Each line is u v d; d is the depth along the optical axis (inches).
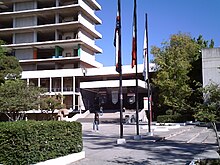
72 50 2751.0
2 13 2810.0
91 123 1674.5
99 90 2409.0
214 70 1603.1
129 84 2084.2
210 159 425.1
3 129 348.2
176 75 1574.8
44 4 2876.5
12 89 1093.8
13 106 1065.5
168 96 1536.7
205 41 2203.5
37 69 2775.6
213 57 1614.2
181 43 1759.4
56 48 2706.7
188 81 1601.9
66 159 422.6
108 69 2317.9
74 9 2650.1
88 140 777.6
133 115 1776.6
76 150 467.2
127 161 454.9
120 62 697.0
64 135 434.9
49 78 2450.8
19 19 2844.5
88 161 451.2
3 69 1808.6
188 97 1477.6
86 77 2438.5
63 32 2792.8
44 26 2694.4
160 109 1904.5
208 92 358.0
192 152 553.3
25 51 2797.7
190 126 1311.5
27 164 348.5
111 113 2116.1
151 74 1948.8
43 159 381.7
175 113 1596.9
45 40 2928.2
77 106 2340.1
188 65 1624.0
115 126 1401.3
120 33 700.0
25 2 2847.0
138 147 625.6
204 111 349.1
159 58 1678.2
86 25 2765.7
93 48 2878.9
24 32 2807.6
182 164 428.5
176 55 1651.1
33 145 359.3
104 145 663.1
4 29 2797.7
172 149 594.9
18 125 354.6
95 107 2493.8
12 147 345.1
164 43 1744.6
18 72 1840.6
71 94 2338.8
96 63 2920.8
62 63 2728.8
